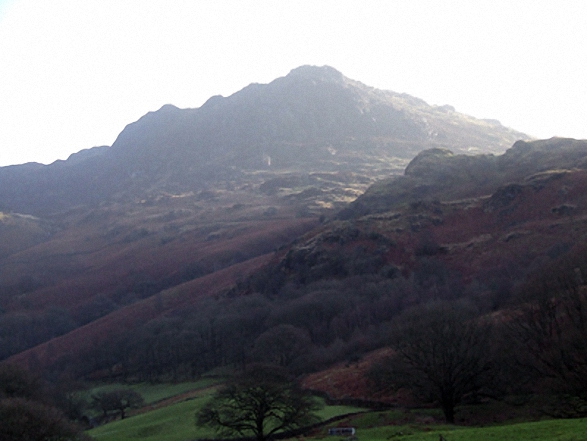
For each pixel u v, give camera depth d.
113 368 140.38
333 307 118.12
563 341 56.19
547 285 69.38
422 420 60.47
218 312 143.62
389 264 144.62
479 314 85.88
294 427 60.72
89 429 82.00
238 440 58.88
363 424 61.28
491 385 63.62
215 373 111.88
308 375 95.44
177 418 71.56
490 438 39.78
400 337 68.75
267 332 105.56
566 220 135.25
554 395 54.31
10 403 49.47
